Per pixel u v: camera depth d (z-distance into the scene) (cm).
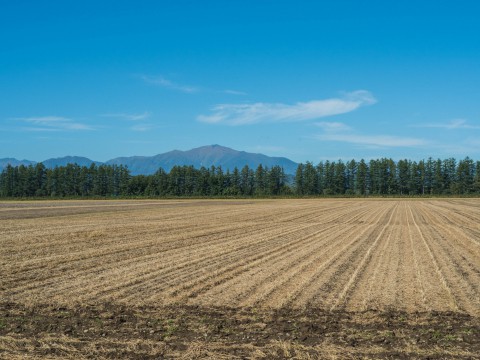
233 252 2023
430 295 1259
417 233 2883
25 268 1622
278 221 3834
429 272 1579
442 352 852
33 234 2686
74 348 869
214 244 2298
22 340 911
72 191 14338
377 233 2875
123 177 14362
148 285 1362
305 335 940
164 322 1026
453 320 1043
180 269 1614
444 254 1994
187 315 1075
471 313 1096
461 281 1432
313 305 1154
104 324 1014
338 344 893
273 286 1348
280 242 2389
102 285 1364
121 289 1315
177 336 938
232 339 920
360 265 1702
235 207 6388
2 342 902
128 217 4241
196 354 839
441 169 14162
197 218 4138
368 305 1154
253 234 2780
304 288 1328
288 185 15875
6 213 4803
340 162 14775
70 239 2467
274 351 855
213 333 955
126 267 1648
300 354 839
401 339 921
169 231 2931
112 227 3170
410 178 14338
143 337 932
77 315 1081
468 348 873
